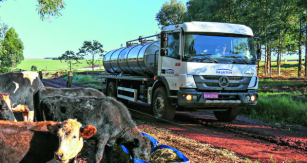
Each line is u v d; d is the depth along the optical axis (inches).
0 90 293.4
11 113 226.1
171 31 379.2
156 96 409.7
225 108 391.9
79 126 142.3
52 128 143.2
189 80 346.0
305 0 851.4
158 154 200.8
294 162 231.1
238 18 1192.8
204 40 359.3
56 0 410.0
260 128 365.1
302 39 1162.6
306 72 1153.4
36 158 157.0
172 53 372.5
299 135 330.3
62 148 134.1
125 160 209.5
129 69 524.7
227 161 220.2
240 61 366.9
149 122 380.8
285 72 1437.0
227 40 368.8
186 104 346.6
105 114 193.0
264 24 1085.1
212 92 352.2
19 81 304.2
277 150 265.9
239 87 365.4
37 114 247.1
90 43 1316.4
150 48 449.4
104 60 655.8
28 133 155.3
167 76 379.6
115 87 577.3
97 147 188.1
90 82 1248.2
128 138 196.5
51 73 2733.8
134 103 607.8
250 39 381.7
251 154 249.8
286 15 984.3
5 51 496.1
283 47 1235.2
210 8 1197.1
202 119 431.2
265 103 486.3
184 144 264.5
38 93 245.3
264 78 1202.0
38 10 407.2
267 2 1037.8
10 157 151.2
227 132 341.4
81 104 199.5
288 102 477.4
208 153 239.3
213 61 354.0
